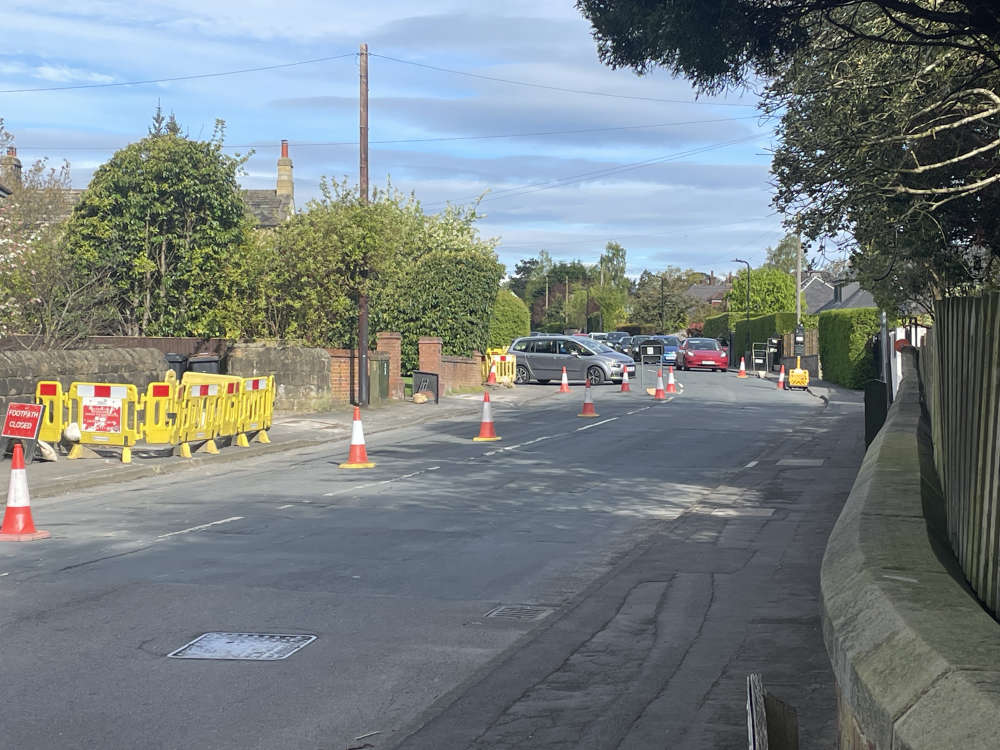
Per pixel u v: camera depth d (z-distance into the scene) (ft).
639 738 17.92
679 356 194.80
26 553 34.55
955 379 14.05
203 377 67.21
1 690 20.98
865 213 46.65
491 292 130.72
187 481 53.21
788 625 25.29
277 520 41.14
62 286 82.79
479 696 20.40
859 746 8.47
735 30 32.37
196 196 90.07
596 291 404.57
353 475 54.85
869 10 40.16
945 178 43.14
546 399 115.55
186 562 33.19
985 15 31.30
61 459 58.23
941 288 58.44
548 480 52.85
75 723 19.16
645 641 24.23
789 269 404.77
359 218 91.45
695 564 32.91
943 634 8.13
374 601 28.40
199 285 91.71
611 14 33.86
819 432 77.46
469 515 42.47
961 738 6.54
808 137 46.50
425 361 113.39
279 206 163.73
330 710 19.92
